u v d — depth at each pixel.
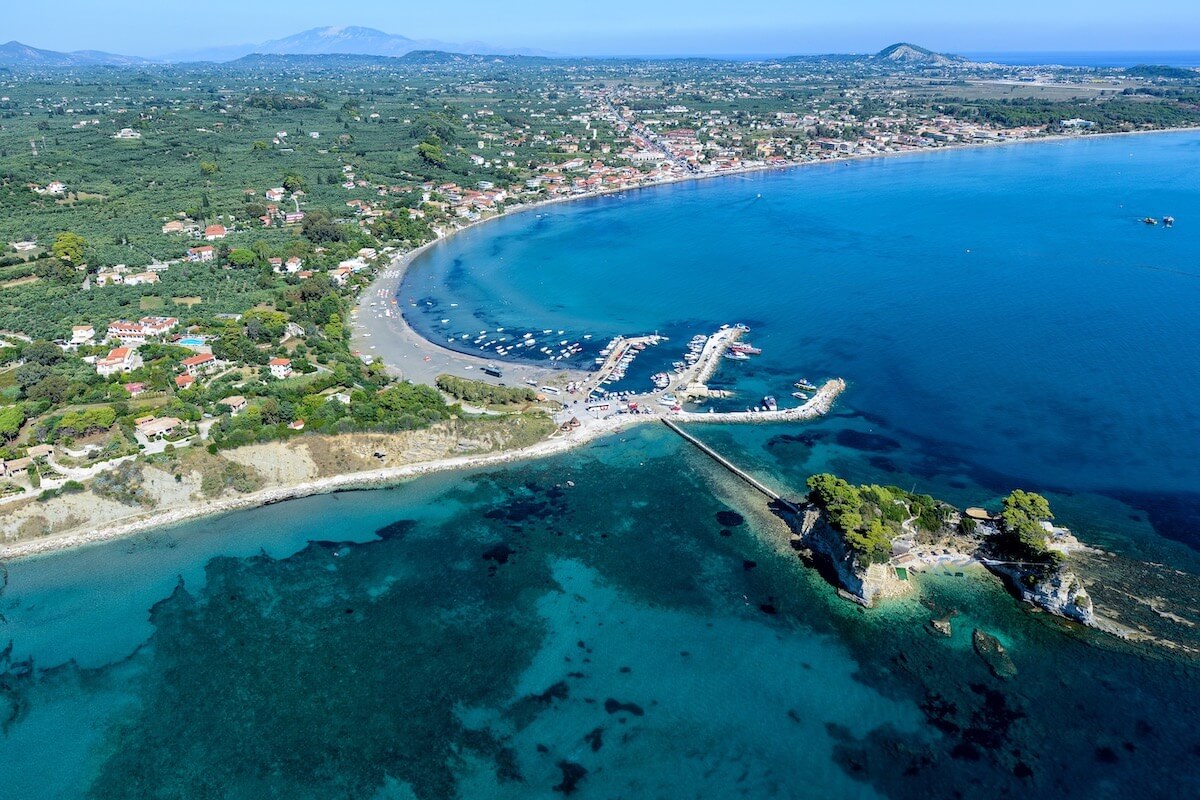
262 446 157.12
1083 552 125.75
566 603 121.56
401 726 100.38
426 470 160.62
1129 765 90.69
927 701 101.12
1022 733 95.56
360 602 122.69
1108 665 104.50
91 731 100.31
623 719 100.75
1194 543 127.44
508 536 138.88
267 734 99.56
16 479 145.00
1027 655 107.06
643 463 162.00
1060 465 153.62
